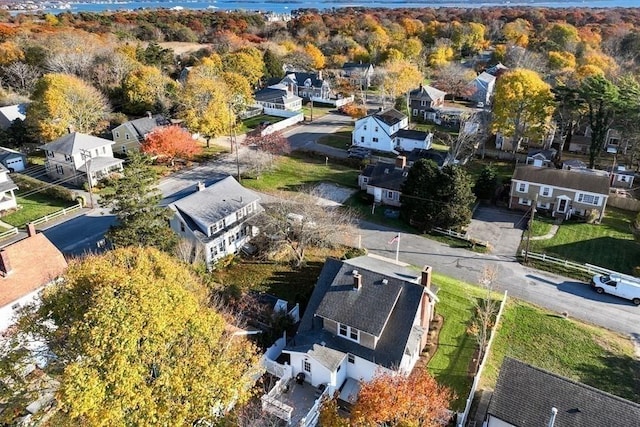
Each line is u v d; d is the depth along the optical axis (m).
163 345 20.98
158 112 85.38
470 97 103.56
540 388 25.14
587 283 42.72
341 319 30.67
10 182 53.84
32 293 33.41
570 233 51.22
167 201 44.97
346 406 29.30
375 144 75.44
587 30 143.00
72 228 49.81
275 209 45.97
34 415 22.80
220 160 69.12
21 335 23.20
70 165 59.72
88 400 18.61
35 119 68.25
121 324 20.16
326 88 105.50
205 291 30.56
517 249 48.09
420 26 161.88
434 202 49.53
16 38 106.81
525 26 155.38
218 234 43.19
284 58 127.44
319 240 46.44
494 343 34.59
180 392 20.47
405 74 97.56
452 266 44.91
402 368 29.56
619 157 71.75
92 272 24.31
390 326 30.67
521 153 73.00
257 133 76.06
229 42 140.38
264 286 40.78
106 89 89.69
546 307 39.12
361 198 57.34
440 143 79.25
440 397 23.66
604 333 36.19
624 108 61.25
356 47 137.00
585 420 23.59
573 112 69.75
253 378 28.89
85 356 19.95
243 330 30.73
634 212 56.44
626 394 30.47
